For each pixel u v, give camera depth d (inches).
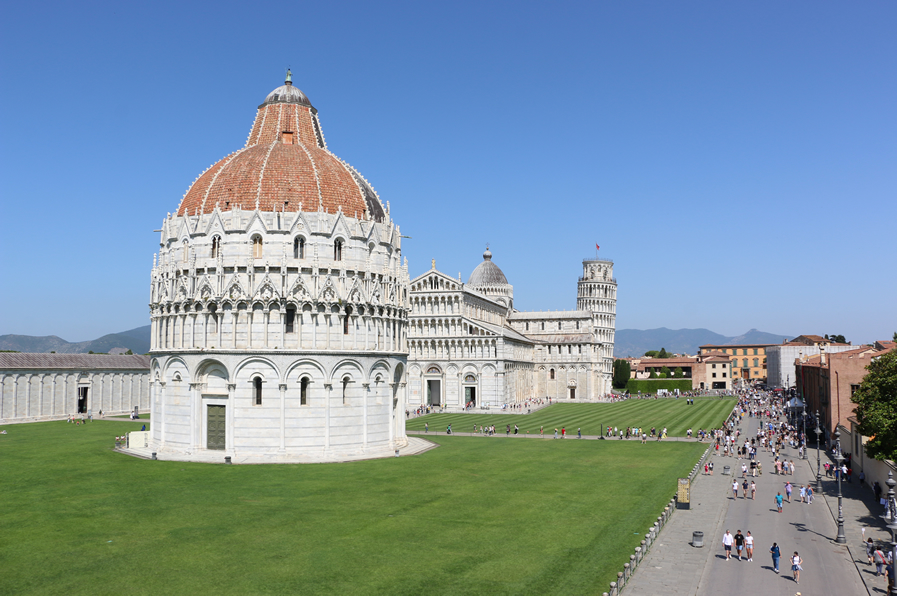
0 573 1608.0
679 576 1636.3
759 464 3122.5
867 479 2797.7
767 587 1579.7
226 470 2928.2
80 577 1583.4
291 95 4084.6
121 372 6338.6
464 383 7185.0
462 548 1811.0
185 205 3582.7
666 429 4763.8
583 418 5757.9
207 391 3275.1
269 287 3248.0
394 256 3727.9
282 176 3469.5
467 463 3196.4
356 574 1605.6
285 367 3196.4
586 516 2169.0
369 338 3457.2
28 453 3412.9
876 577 1659.7
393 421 3612.2
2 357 5246.1
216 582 1552.7
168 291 3464.6
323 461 3176.7
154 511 2196.1
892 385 2374.5
